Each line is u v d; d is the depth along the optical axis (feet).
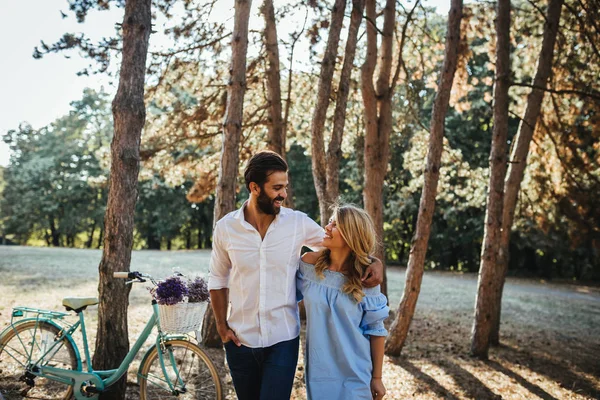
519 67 40.93
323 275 9.25
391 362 22.74
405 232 92.43
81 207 115.75
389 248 97.71
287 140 40.75
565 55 34.09
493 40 37.19
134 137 12.62
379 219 30.17
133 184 12.67
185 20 29.45
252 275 9.26
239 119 20.58
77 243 140.56
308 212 93.91
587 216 34.76
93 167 111.55
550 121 34.47
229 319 9.59
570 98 34.37
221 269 9.59
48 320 12.60
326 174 24.09
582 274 84.02
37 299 30.71
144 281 11.84
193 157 37.93
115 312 12.55
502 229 29.17
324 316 9.16
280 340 9.32
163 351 12.09
